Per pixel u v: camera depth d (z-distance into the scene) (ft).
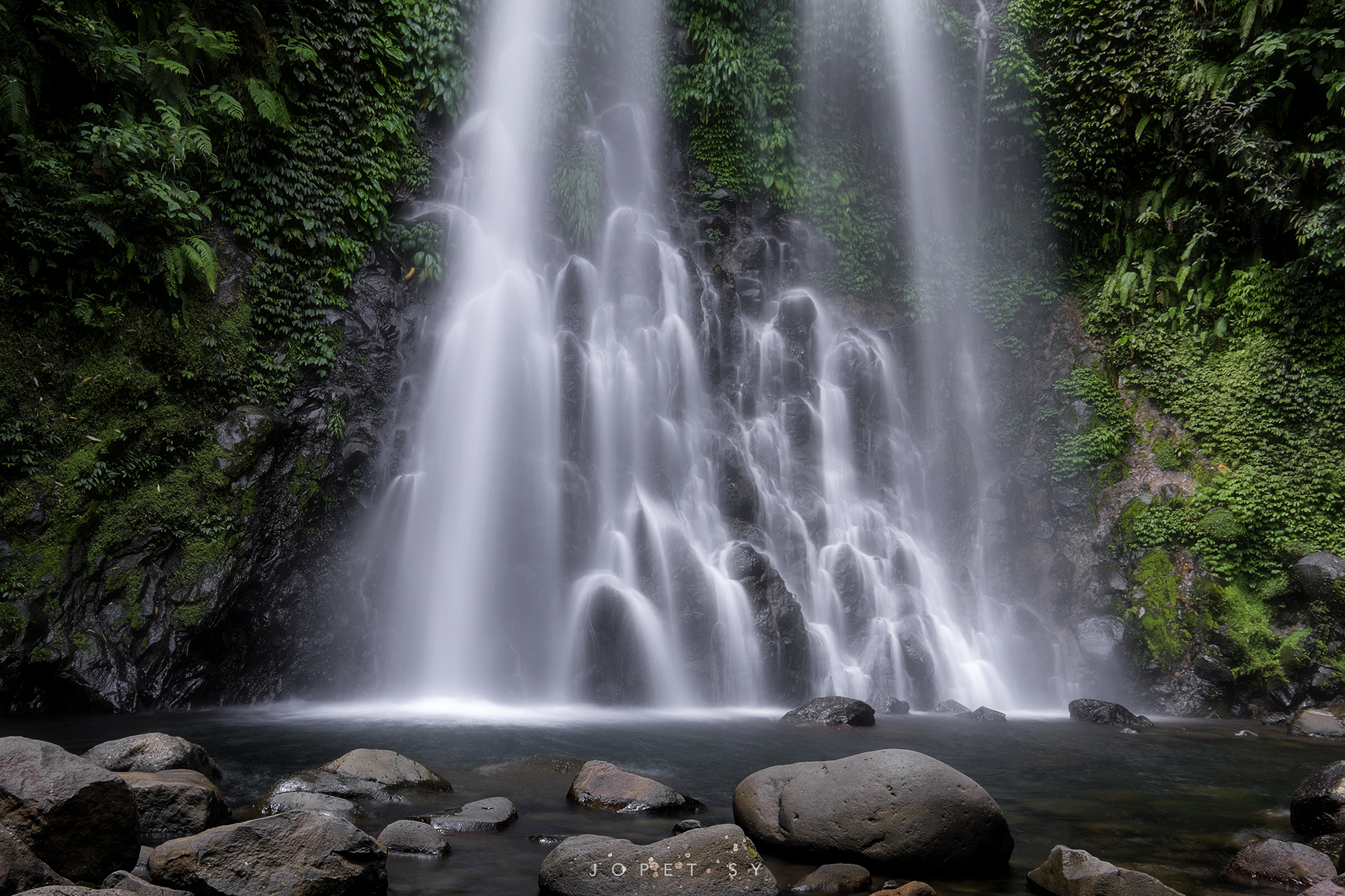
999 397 64.59
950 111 67.51
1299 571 49.60
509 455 50.14
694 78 65.21
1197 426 56.80
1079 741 35.32
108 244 39.81
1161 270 61.36
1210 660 49.14
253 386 44.39
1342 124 55.16
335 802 19.27
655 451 52.49
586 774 21.75
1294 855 16.70
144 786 17.21
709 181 65.16
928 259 66.90
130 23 43.93
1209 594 51.13
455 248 52.95
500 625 46.47
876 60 66.80
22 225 38.09
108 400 39.88
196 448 41.88
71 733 31.35
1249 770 29.76
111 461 39.60
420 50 54.24
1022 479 61.00
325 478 44.98
